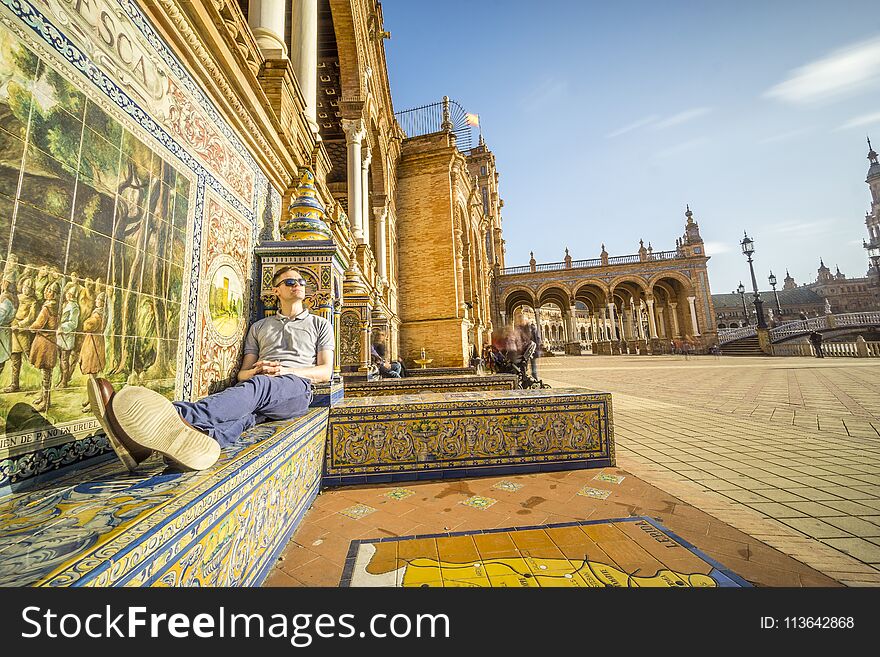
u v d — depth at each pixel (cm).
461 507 248
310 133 482
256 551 154
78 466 137
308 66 526
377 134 1234
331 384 308
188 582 104
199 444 143
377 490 283
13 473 113
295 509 215
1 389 111
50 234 127
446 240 1577
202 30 213
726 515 230
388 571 170
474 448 315
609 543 195
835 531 207
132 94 168
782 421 531
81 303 140
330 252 325
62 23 132
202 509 112
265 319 285
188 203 212
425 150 1636
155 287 182
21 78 117
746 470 320
